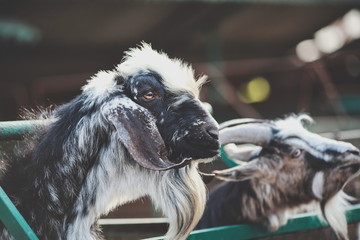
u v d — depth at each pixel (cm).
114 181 418
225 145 600
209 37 1848
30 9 1527
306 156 572
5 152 432
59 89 1828
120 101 400
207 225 593
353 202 676
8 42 1639
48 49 1800
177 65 434
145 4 1594
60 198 412
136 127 391
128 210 877
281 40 2156
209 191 612
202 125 407
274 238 574
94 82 430
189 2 1605
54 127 429
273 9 1838
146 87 407
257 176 570
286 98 2305
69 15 1593
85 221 416
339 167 566
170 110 411
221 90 1836
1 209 372
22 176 423
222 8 1750
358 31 2208
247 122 583
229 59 2180
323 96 2131
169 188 430
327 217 578
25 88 1822
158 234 586
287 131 578
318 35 2255
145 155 386
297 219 577
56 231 410
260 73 2270
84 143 412
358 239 636
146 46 460
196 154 410
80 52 1864
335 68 2247
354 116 2128
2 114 1800
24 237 364
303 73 2161
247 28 1989
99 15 1627
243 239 546
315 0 1806
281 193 574
